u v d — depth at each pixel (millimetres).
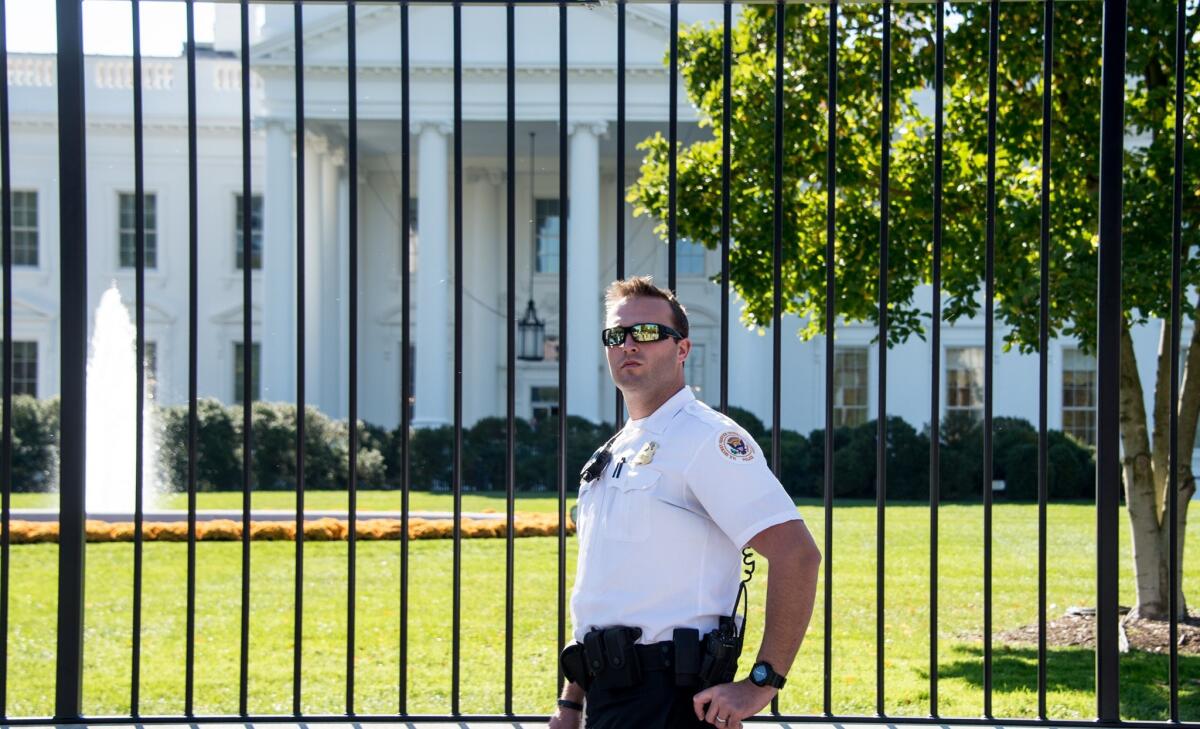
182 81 31109
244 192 3984
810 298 8648
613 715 2809
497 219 32625
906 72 8047
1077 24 7355
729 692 2701
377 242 32438
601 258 31797
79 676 3963
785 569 2738
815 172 8062
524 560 11398
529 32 27531
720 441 2820
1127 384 8000
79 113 3977
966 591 9586
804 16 8219
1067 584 9984
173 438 23359
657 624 2809
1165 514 8070
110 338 29188
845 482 23219
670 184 4039
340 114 27922
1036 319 7516
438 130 27891
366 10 27391
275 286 28750
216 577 10523
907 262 7848
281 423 24016
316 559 11641
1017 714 5621
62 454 3965
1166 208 7266
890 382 29797
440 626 8133
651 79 27672
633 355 2967
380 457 24828
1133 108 7645
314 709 5809
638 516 2844
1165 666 6754
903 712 5672
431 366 28438
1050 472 22328
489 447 24984
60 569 3955
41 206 31406
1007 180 8383
